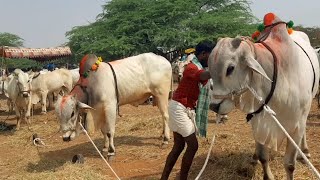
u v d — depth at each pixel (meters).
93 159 7.09
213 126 9.03
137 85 7.52
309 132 7.87
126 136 8.84
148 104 14.80
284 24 4.13
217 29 30.67
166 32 29.77
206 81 4.58
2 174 6.50
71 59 39.62
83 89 6.86
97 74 6.97
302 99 4.10
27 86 10.81
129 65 7.54
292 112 4.05
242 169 5.32
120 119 11.15
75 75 15.41
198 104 4.64
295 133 4.23
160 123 9.69
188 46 30.20
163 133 8.00
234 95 3.69
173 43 30.81
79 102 6.54
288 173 4.38
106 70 7.14
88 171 5.98
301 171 5.12
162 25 31.59
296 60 4.05
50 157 7.47
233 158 5.68
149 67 7.69
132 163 6.64
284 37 4.06
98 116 7.06
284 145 6.33
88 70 6.93
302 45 4.68
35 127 11.05
